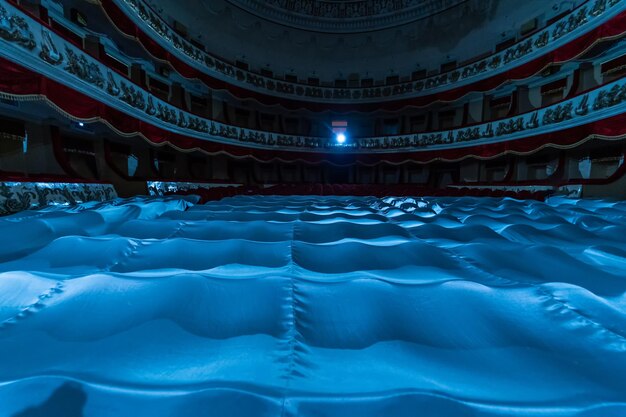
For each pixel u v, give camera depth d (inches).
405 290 37.0
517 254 53.6
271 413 19.9
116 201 145.2
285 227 75.9
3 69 159.0
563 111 352.5
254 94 569.6
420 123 636.1
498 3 480.1
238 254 53.0
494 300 34.7
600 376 23.7
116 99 262.8
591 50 351.9
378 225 76.3
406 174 657.6
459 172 585.0
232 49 557.6
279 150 600.7
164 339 27.8
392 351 27.0
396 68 620.4
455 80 536.7
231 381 22.5
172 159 472.4
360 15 587.8
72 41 208.5
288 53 619.2
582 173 387.2
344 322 31.3
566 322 30.8
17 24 163.9
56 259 51.3
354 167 694.5
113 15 279.0
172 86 472.1
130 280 37.6
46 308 32.6
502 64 462.6
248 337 28.6
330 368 24.9
